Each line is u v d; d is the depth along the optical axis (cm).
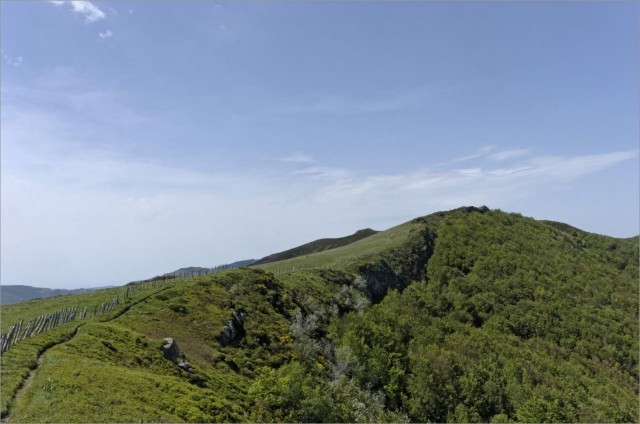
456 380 7094
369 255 12450
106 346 3669
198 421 2922
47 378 2775
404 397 6044
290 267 12025
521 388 7562
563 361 10369
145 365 3650
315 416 4100
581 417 7369
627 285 16675
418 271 13688
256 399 3969
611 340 11862
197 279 6644
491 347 9569
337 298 8288
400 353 6712
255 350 5162
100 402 2630
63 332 3919
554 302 13250
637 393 9988
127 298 5638
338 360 5844
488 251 16238
